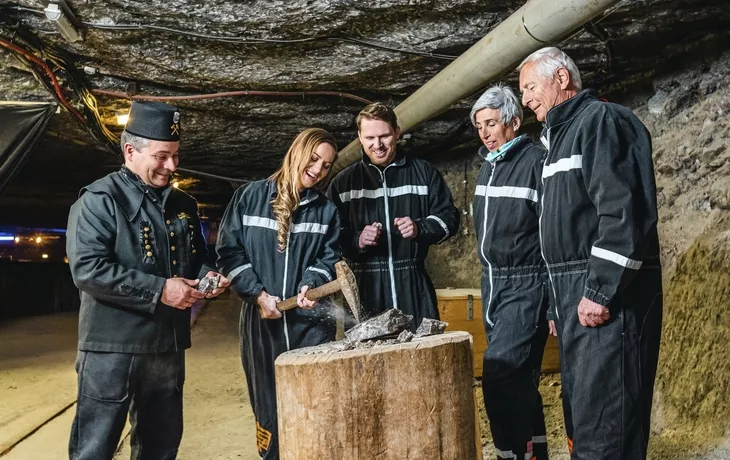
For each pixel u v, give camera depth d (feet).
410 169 10.19
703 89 11.91
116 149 18.40
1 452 12.31
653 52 12.68
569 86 8.13
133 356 7.47
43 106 15.14
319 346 7.39
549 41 9.57
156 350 7.61
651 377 7.45
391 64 14.42
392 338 6.98
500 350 9.21
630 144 7.28
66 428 14.07
